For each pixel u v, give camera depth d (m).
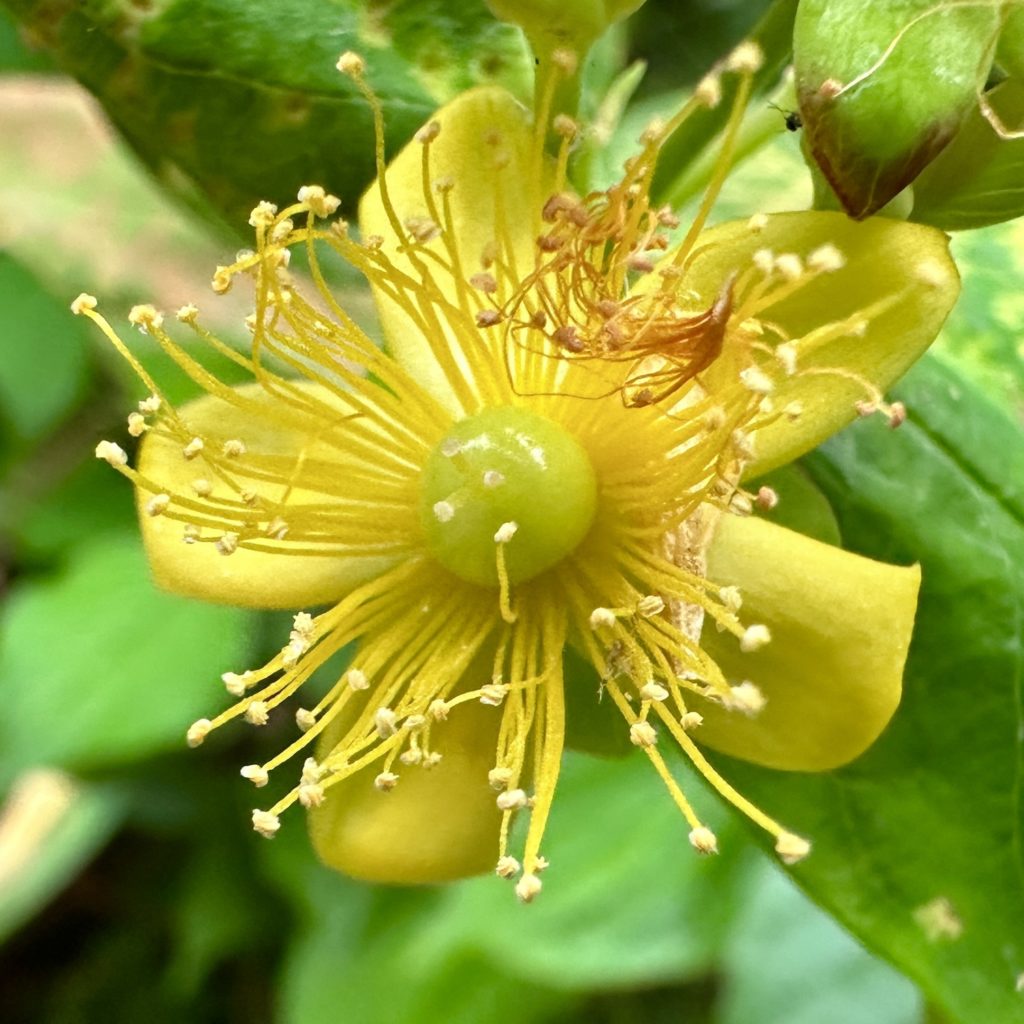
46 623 0.13
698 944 0.11
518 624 0.07
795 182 0.08
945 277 0.07
